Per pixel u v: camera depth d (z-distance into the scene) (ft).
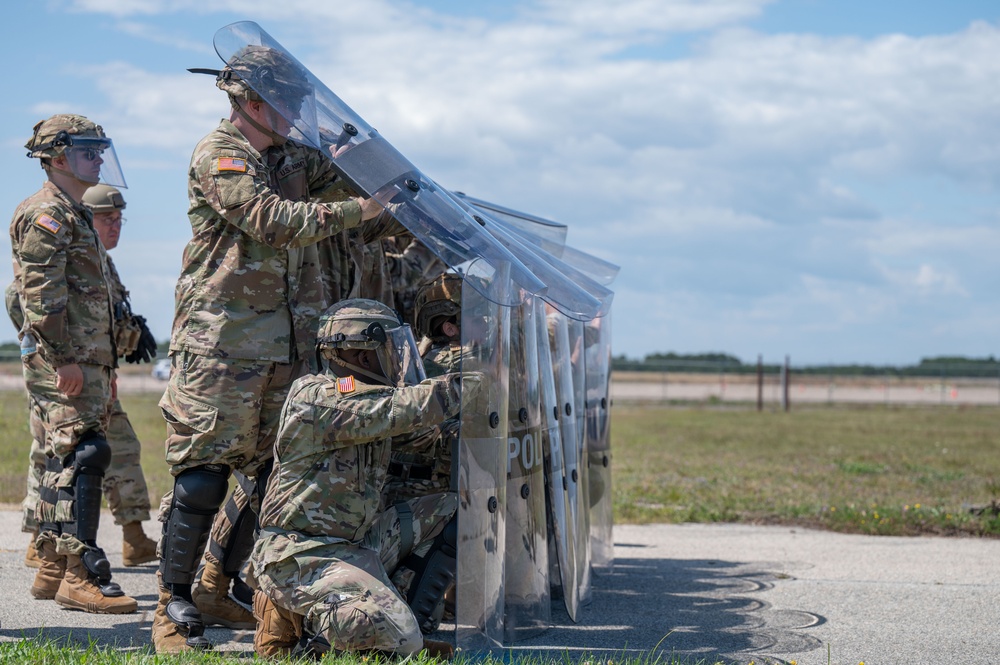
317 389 11.87
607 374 18.85
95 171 15.66
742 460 45.70
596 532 18.92
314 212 12.38
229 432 12.74
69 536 15.52
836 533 25.50
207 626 14.87
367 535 12.67
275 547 11.92
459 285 14.57
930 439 62.23
